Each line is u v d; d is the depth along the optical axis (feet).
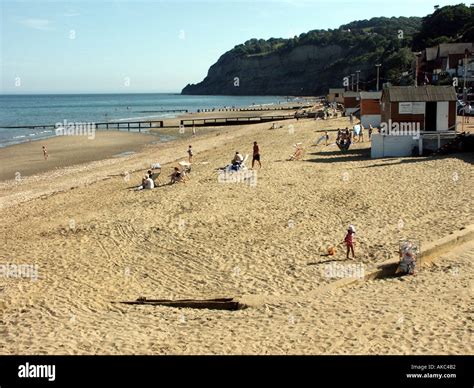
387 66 394.32
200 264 47.67
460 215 55.01
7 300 39.24
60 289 42.06
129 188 86.99
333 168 89.56
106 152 159.94
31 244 56.18
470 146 93.71
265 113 343.26
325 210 62.44
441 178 73.97
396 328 31.63
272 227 57.16
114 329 33.40
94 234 57.98
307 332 31.73
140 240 55.16
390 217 57.41
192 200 70.64
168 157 135.64
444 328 31.27
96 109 497.87
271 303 37.70
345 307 35.83
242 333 32.17
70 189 94.89
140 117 349.82
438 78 297.74
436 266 43.93
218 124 248.73
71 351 29.58
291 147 125.08
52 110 478.18
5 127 258.16
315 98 652.07
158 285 43.29
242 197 70.95
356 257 46.65
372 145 99.14
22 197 91.40
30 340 31.27
